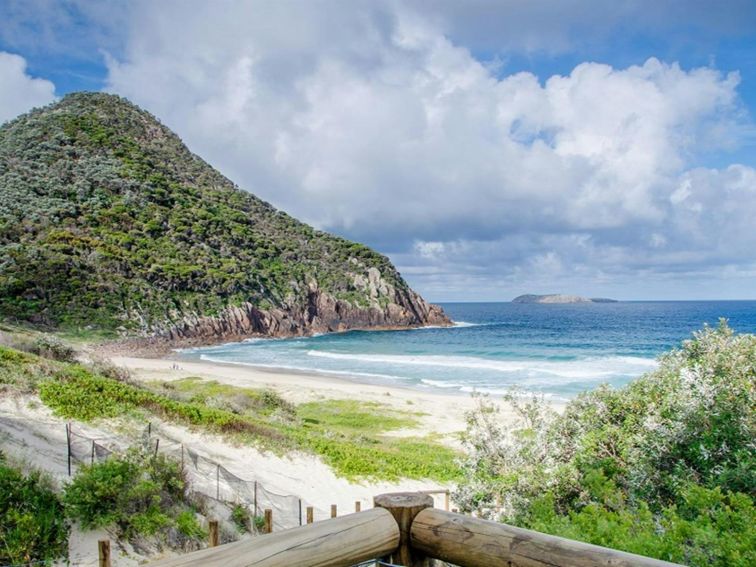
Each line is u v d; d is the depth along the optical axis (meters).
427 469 17.30
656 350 71.00
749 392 6.38
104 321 68.19
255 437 16.69
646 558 1.86
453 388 41.91
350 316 105.38
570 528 4.72
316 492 14.05
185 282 83.38
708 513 4.62
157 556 7.75
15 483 7.97
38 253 72.69
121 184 100.44
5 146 105.19
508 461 10.34
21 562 6.70
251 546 1.92
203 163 142.50
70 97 136.88
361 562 2.20
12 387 15.16
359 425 26.84
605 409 8.96
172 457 11.88
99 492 8.08
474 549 2.16
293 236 123.06
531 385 42.78
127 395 17.06
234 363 57.44
